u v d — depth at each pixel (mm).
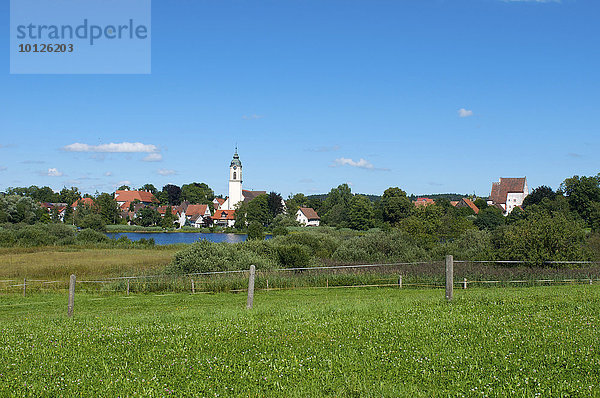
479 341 9227
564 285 22344
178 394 7027
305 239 41500
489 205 140000
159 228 147875
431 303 14609
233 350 9188
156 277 27781
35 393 7156
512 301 14125
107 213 149250
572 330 9781
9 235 61062
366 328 10734
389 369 7844
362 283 26516
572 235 27375
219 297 23828
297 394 6941
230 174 189125
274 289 25953
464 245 37469
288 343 9609
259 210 143250
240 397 6867
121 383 7484
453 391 6828
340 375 7664
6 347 9969
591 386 6695
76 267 36531
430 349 8789
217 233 140750
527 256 27453
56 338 10953
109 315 16219
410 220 57562
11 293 25969
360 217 114125
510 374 7336
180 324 12469
